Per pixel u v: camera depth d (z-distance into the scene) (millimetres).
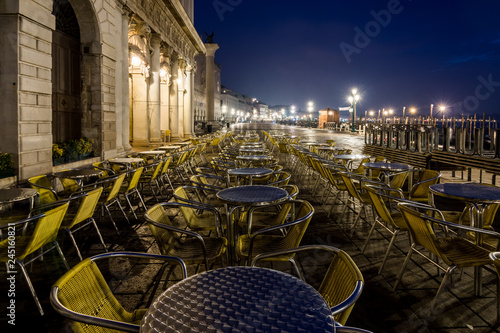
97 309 1998
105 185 6875
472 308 3234
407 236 5273
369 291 3572
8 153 7477
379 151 13102
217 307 1510
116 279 3855
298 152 10703
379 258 4422
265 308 1497
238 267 1908
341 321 1739
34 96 7953
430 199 5055
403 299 3412
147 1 17453
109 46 12227
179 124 27547
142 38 18109
